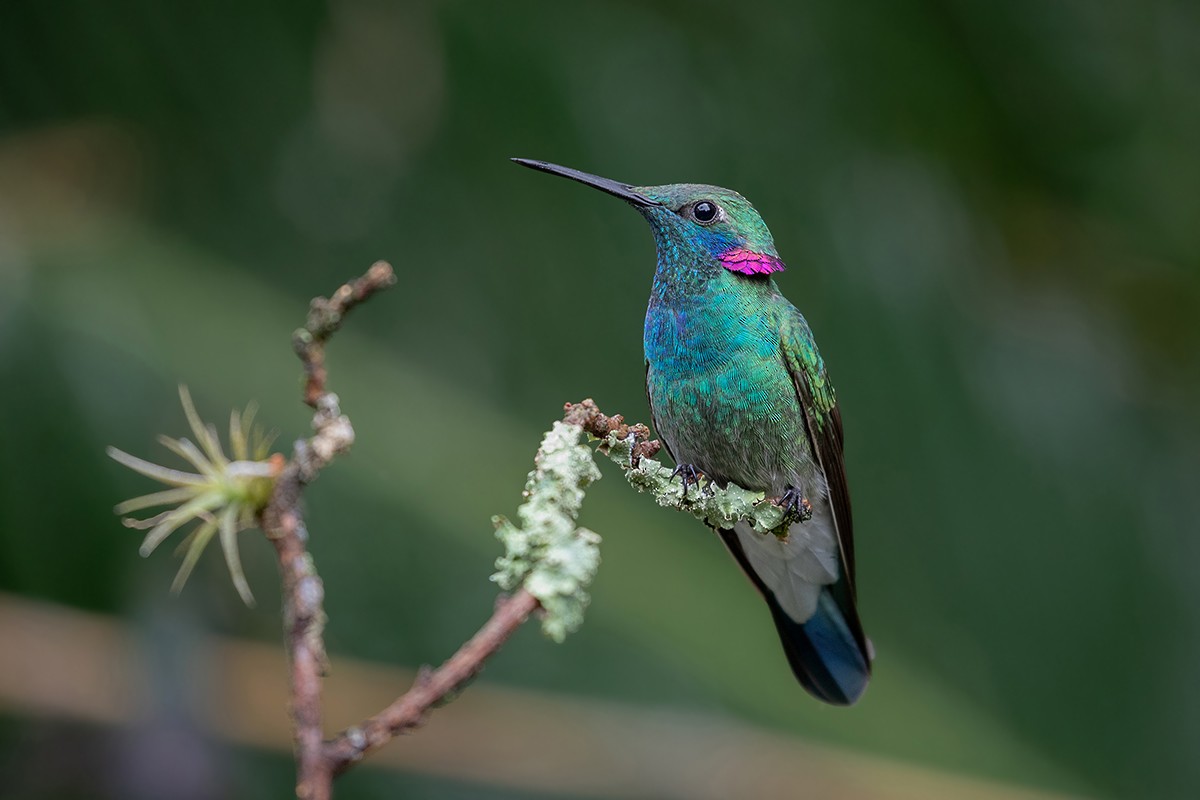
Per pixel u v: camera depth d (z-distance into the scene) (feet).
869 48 35.76
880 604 29.86
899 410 31.65
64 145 27.89
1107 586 31.35
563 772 26.27
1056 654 29.96
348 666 25.50
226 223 28.40
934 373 32.24
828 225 33.35
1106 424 33.86
